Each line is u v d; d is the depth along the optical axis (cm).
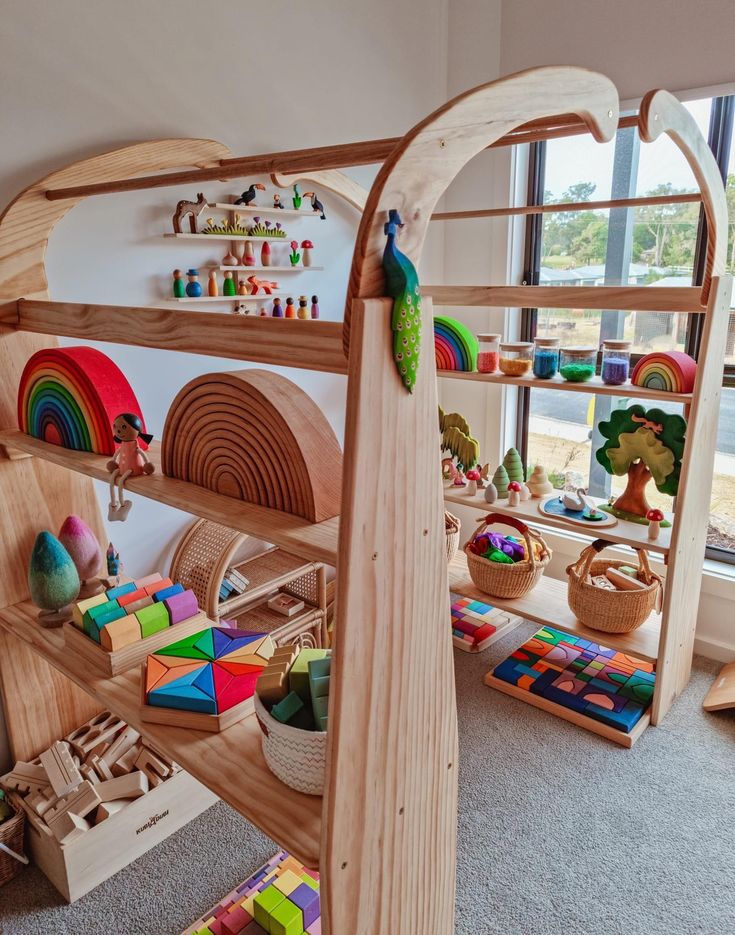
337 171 230
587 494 298
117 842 165
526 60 258
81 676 145
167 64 188
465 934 150
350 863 91
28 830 168
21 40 160
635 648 216
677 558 201
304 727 107
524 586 243
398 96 261
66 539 170
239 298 214
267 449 107
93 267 183
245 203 210
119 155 174
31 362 152
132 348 199
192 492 119
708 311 182
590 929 152
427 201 79
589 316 275
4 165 162
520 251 287
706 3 215
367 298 75
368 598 84
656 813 183
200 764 114
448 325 247
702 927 152
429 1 264
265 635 148
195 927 147
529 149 275
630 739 206
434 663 98
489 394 303
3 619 168
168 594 159
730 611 248
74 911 157
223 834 177
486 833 177
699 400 188
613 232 264
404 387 81
